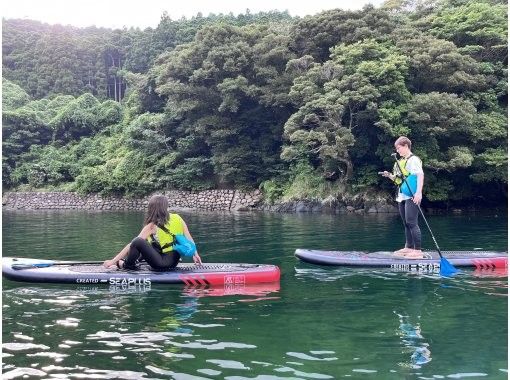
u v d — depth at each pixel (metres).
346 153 22.59
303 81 23.30
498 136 21.89
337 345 3.94
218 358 3.66
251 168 28.03
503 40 23.62
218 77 28.27
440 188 22.09
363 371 3.40
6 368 3.47
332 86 21.92
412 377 3.29
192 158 29.50
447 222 15.93
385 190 23.28
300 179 24.98
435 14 27.03
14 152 38.47
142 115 34.53
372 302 5.30
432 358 3.65
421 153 21.56
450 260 7.18
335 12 25.94
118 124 40.44
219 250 9.58
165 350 3.83
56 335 4.21
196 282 6.12
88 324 4.53
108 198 32.78
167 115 32.00
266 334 4.22
